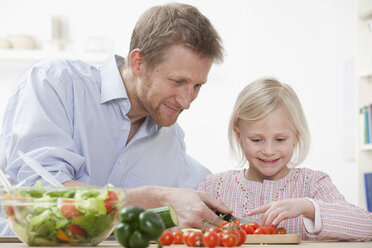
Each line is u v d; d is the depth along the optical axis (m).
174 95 1.65
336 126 3.90
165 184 1.96
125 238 1.04
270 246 1.27
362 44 3.46
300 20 4.20
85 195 1.11
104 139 1.81
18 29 4.20
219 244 1.21
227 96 4.39
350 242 1.47
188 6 1.67
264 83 1.94
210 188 2.08
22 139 1.58
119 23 4.29
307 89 4.14
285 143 1.88
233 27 4.47
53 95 1.68
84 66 1.84
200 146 4.34
